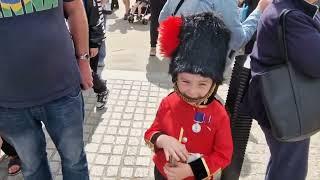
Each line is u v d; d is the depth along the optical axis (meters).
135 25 7.09
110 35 6.52
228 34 1.69
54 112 2.09
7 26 1.77
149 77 4.84
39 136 2.22
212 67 1.58
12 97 1.92
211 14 1.69
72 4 2.12
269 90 1.93
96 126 3.71
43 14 1.84
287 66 1.90
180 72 1.60
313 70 1.83
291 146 2.17
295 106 1.90
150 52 5.58
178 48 1.64
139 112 3.99
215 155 1.73
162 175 1.86
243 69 2.13
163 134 1.75
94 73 3.79
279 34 1.87
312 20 1.85
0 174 3.07
